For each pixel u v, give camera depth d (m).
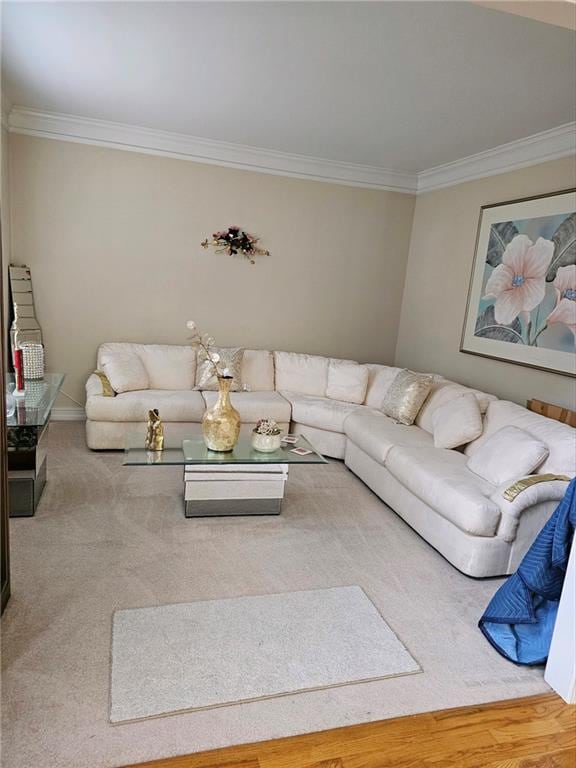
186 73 3.14
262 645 2.05
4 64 3.18
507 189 4.04
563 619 1.93
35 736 1.56
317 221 5.09
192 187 4.71
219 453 3.13
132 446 3.17
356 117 3.66
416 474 3.04
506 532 2.57
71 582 2.34
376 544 2.96
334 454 4.36
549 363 3.54
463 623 2.31
